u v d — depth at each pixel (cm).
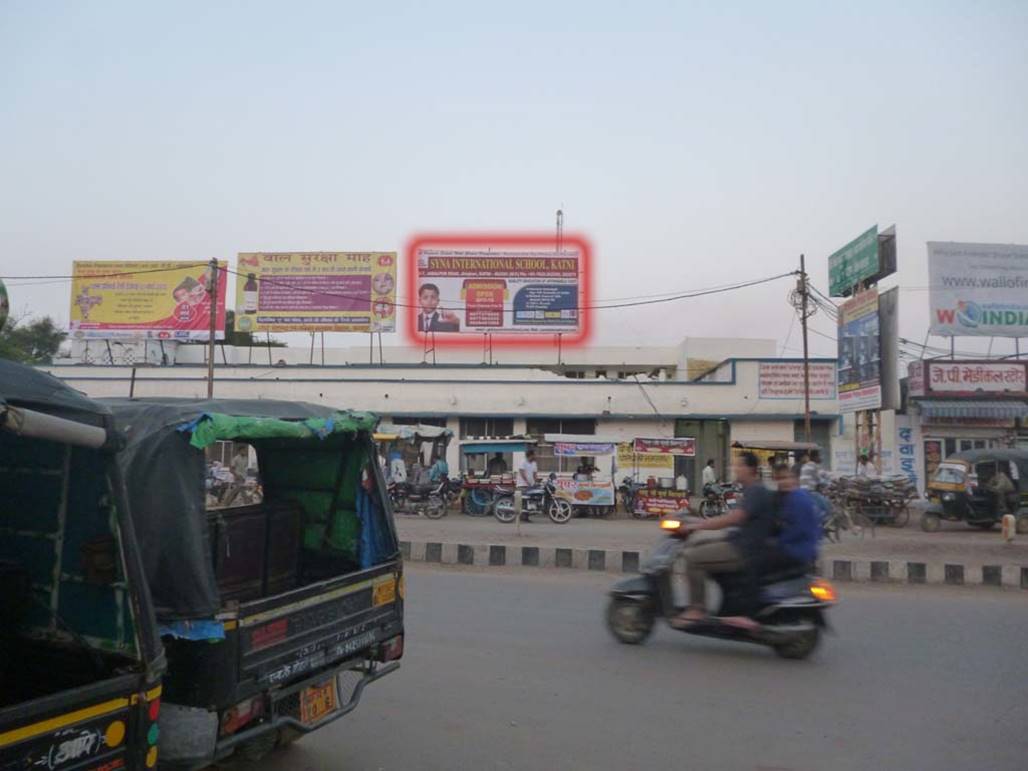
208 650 357
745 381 2756
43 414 266
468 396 2852
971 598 1019
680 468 2795
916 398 2541
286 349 3675
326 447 530
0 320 357
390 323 3183
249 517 476
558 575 1152
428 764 469
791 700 588
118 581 316
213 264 2567
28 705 254
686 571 731
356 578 456
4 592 337
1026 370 2488
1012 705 578
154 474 357
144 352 3272
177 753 351
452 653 711
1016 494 1838
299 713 416
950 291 2581
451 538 1541
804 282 2430
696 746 497
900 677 648
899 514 2017
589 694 599
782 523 711
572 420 2838
